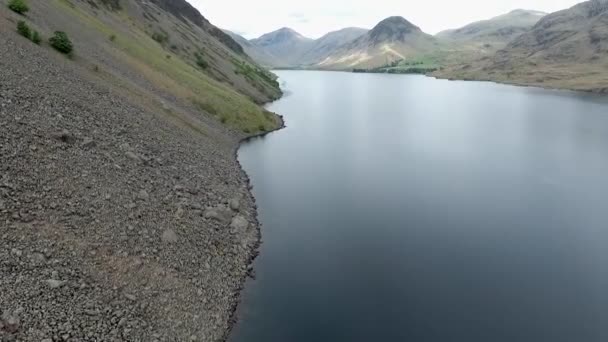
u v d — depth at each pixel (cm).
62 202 2566
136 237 2692
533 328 2602
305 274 3153
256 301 2795
